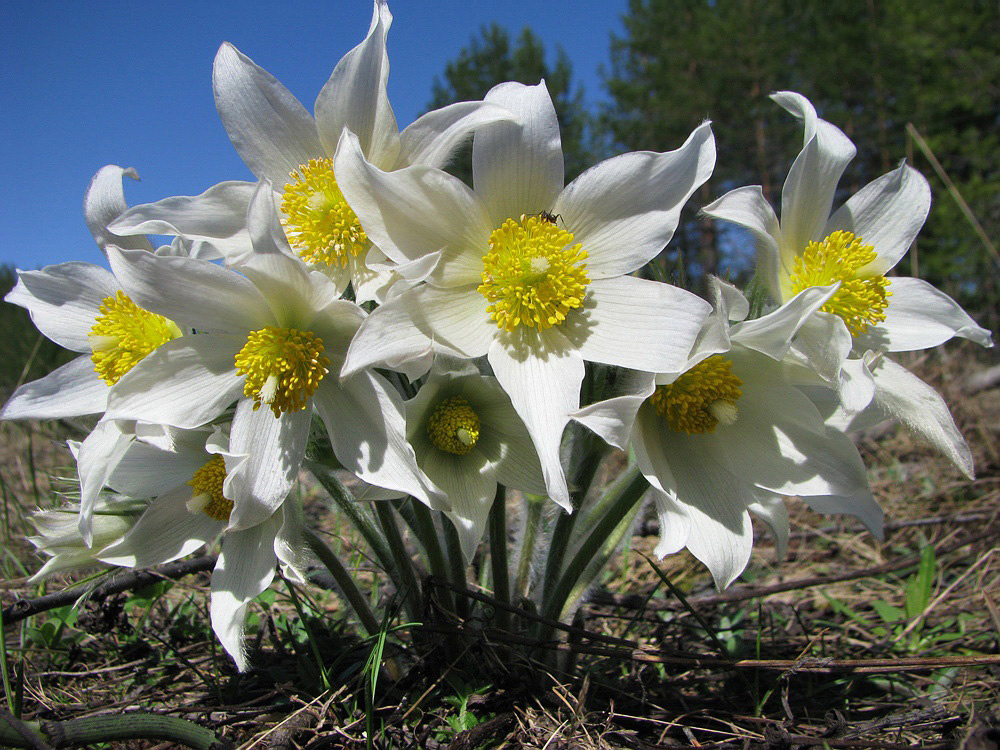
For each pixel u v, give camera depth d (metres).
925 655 0.18
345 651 0.15
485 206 0.14
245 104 0.15
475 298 0.14
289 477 0.13
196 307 0.13
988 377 0.41
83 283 0.16
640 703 0.16
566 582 0.15
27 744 0.12
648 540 0.27
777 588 0.20
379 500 0.14
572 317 0.14
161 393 0.13
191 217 0.14
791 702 0.17
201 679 0.17
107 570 0.16
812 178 0.15
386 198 0.13
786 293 0.15
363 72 0.14
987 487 0.29
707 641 0.19
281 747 0.13
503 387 0.13
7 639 0.19
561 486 0.12
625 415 0.12
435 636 0.15
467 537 0.13
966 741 0.12
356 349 0.12
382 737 0.13
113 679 0.17
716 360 0.14
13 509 0.27
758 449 0.14
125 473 0.15
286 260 0.13
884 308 0.16
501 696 0.15
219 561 0.14
